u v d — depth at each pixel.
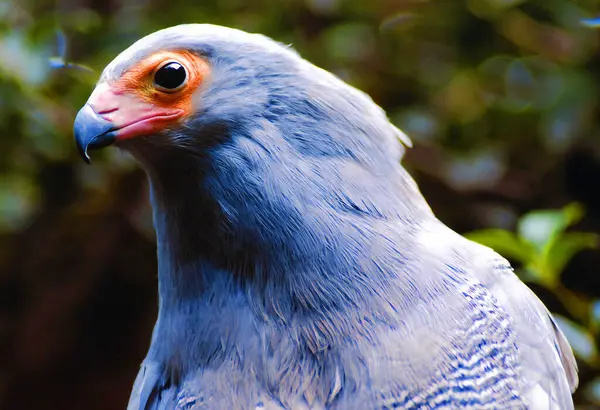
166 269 2.76
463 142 3.68
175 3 3.45
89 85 3.17
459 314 2.73
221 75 2.74
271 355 2.74
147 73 2.74
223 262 2.75
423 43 3.67
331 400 2.73
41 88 3.22
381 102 3.71
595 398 2.94
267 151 2.73
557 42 3.65
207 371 2.74
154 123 2.74
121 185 3.71
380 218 2.74
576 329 2.90
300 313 2.73
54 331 3.93
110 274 3.89
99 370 3.97
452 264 2.74
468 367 2.73
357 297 2.73
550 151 3.63
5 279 3.98
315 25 3.58
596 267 3.48
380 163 2.75
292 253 2.73
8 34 3.17
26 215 4.04
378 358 2.72
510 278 2.76
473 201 3.63
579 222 3.65
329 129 2.74
